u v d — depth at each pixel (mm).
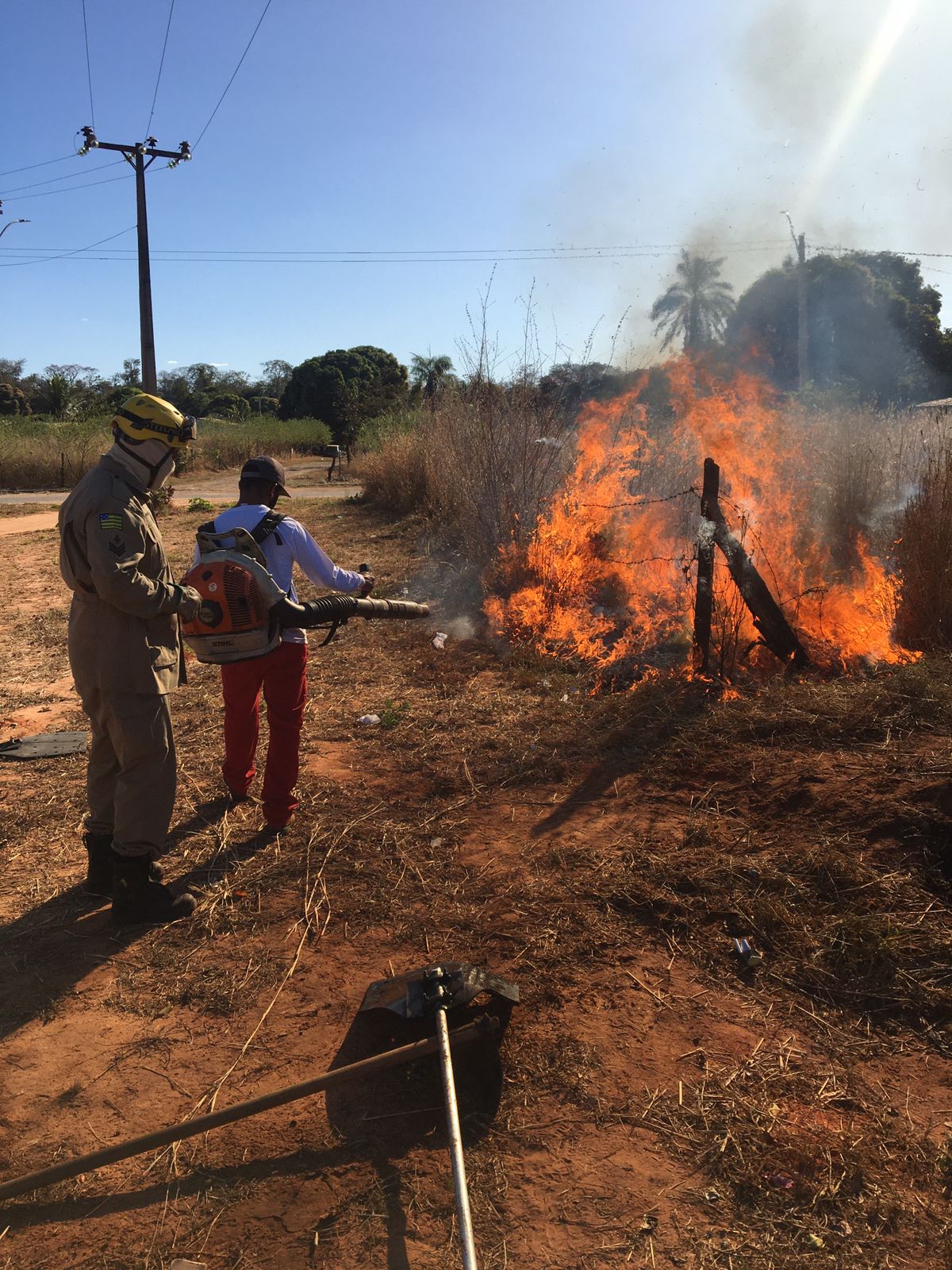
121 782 3428
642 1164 2342
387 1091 2635
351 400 47406
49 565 12477
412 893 3650
